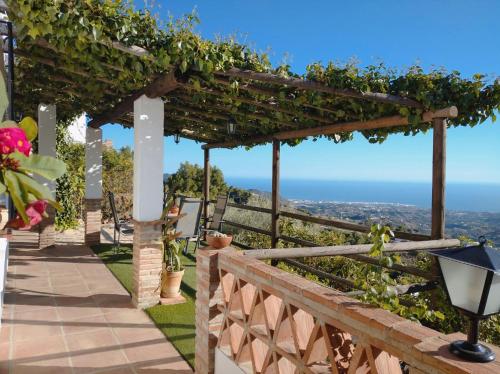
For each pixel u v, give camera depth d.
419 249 3.43
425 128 4.20
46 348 3.27
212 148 8.33
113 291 4.85
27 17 2.91
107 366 3.00
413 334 1.27
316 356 1.76
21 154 0.94
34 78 5.12
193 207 6.19
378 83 3.78
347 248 2.86
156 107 4.39
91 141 7.61
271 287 2.02
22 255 6.60
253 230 7.01
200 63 3.36
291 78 3.63
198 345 2.75
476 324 1.16
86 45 3.32
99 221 7.72
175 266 4.66
